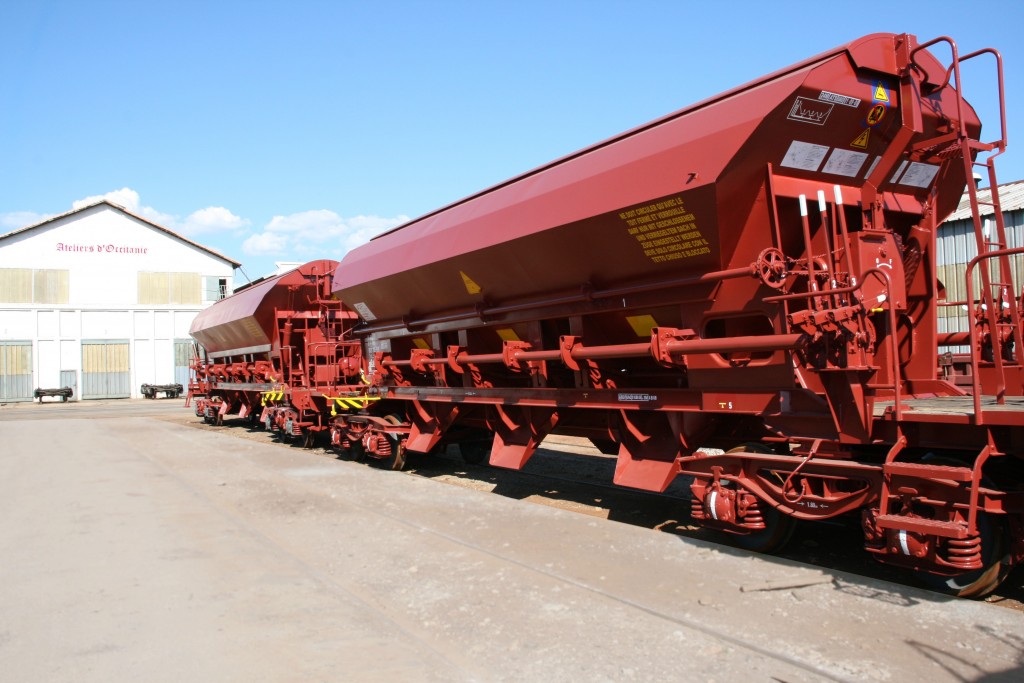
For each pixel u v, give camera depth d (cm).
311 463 1275
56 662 432
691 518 797
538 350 861
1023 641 411
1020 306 658
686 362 663
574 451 1388
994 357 571
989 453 470
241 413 2108
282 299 1642
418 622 492
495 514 800
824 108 573
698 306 651
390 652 436
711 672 393
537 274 810
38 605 538
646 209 636
